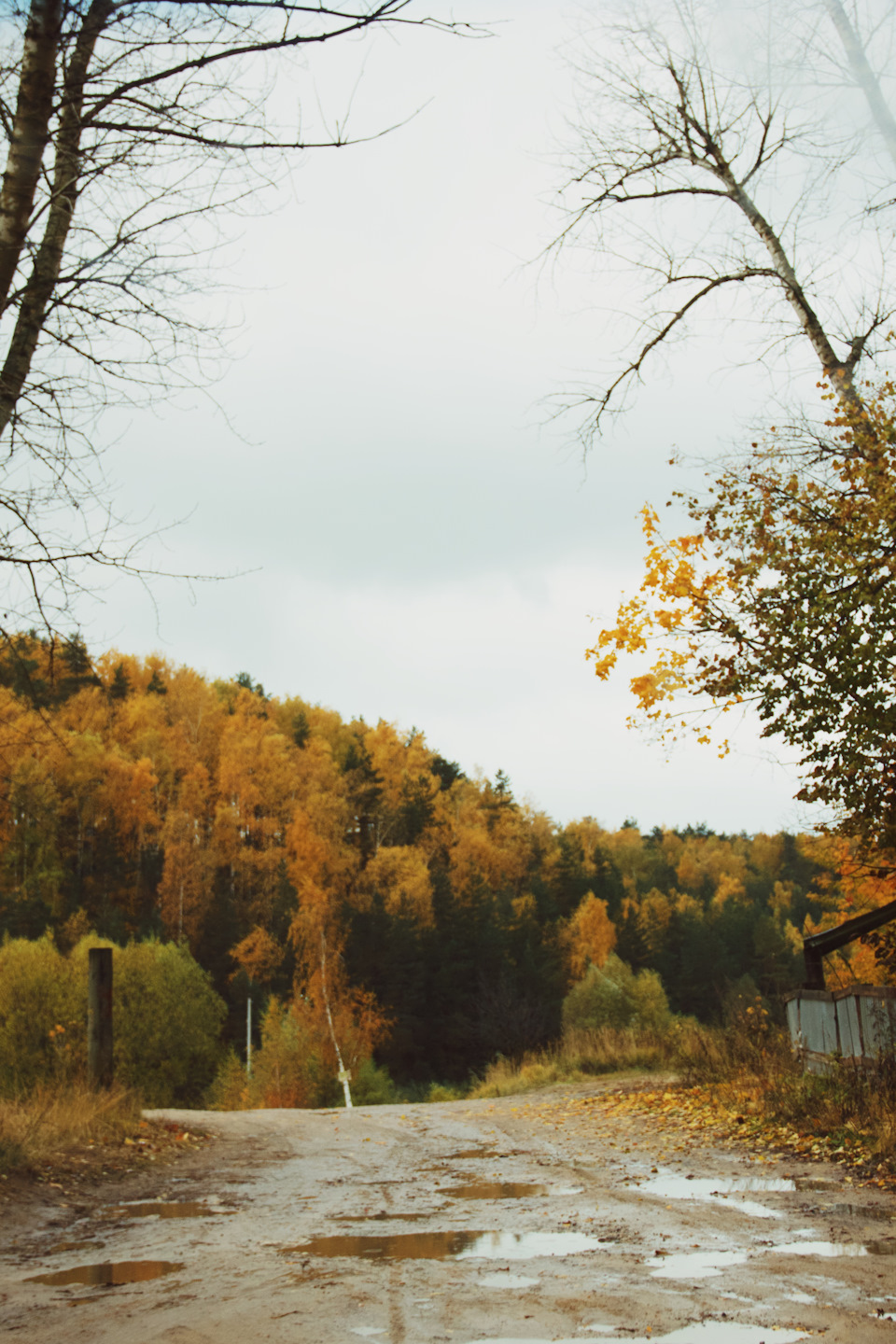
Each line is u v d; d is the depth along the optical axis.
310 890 68.00
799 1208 6.69
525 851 106.12
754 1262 5.18
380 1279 5.05
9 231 4.32
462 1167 9.84
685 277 14.17
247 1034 58.12
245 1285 5.04
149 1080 43.75
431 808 100.62
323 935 63.53
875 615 11.67
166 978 46.31
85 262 4.87
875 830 13.02
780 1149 9.42
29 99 4.23
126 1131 11.68
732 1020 17.05
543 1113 15.30
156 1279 5.37
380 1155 11.18
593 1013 43.97
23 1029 38.16
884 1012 10.82
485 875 96.88
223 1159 11.02
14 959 40.59
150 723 93.19
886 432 11.89
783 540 12.56
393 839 95.38
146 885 80.00
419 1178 9.21
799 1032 14.07
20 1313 4.72
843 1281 4.75
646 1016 43.59
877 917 14.26
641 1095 15.41
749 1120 11.17
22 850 67.06
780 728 12.41
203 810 86.25
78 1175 9.27
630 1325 4.09
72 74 4.46
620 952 87.81
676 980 87.62
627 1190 7.76
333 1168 10.25
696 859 143.25
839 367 13.24
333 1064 48.28
